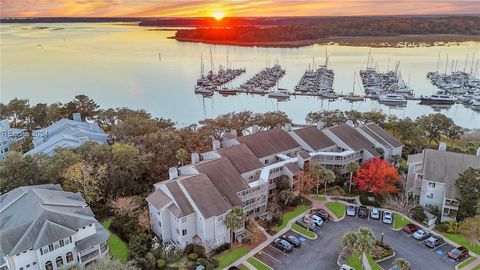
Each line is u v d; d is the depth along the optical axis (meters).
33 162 70.06
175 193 58.44
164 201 58.53
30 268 48.25
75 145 85.19
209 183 60.56
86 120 111.44
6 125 101.31
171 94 178.38
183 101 167.25
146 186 74.12
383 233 61.47
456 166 67.44
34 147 93.62
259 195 66.00
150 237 59.00
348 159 79.81
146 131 91.06
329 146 82.69
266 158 76.31
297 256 56.06
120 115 109.81
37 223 48.91
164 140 81.88
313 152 79.62
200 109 156.00
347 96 166.12
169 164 77.88
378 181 69.88
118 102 165.00
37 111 114.19
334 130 85.31
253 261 54.88
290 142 81.50
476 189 61.56
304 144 81.56
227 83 195.62
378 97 164.62
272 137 81.12
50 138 94.19
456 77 193.25
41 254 48.03
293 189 72.06
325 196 73.31
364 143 84.25
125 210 64.31
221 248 57.16
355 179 73.69
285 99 168.88
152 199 60.31
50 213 50.47
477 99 154.75
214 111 153.12
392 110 153.75
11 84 198.38
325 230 62.53
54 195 57.22
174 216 56.72
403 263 50.94
